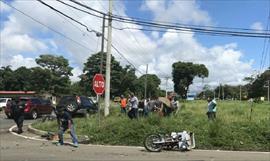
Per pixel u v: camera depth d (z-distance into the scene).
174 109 25.97
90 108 34.19
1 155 14.04
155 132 18.14
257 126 18.45
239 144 17.14
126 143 18.14
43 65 120.12
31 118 34.72
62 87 117.62
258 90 158.25
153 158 13.87
